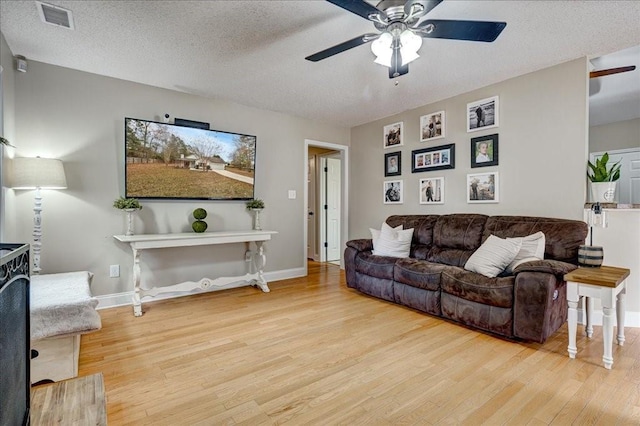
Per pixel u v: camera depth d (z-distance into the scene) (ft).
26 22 7.38
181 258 12.12
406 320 9.52
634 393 5.74
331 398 5.64
